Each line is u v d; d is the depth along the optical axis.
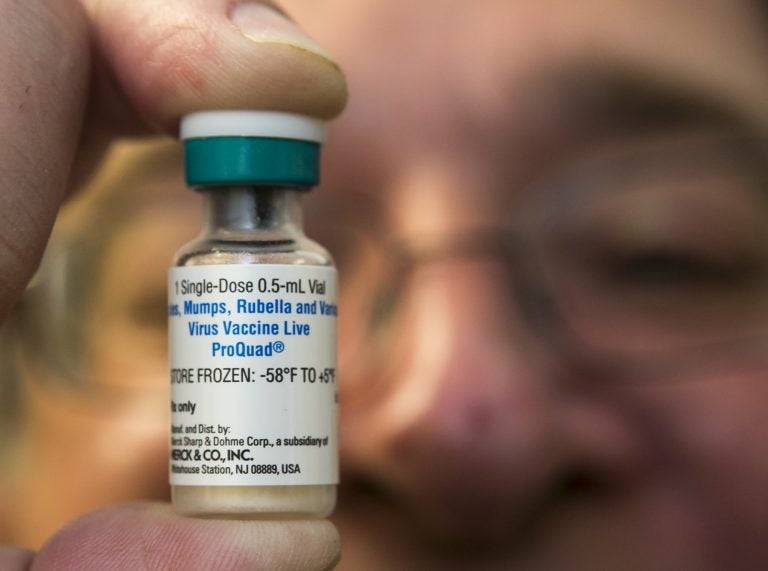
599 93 0.20
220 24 0.10
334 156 0.20
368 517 0.19
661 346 0.20
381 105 0.20
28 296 0.21
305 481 0.10
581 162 0.20
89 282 0.20
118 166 0.20
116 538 0.10
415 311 0.20
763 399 0.19
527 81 0.20
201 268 0.10
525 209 0.20
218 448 0.10
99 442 0.20
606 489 0.19
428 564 0.19
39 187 0.10
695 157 0.20
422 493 0.18
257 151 0.10
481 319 0.19
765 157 0.20
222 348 0.10
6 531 0.21
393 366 0.19
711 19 0.21
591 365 0.19
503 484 0.18
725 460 0.19
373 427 0.19
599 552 0.19
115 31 0.10
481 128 0.20
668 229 0.20
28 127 0.10
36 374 0.20
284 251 0.10
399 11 0.20
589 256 0.20
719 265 0.20
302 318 0.10
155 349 0.20
